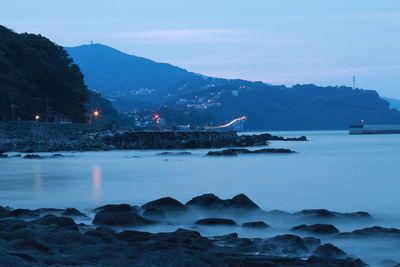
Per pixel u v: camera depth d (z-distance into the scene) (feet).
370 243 61.05
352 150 336.08
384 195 110.01
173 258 41.63
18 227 57.00
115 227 67.97
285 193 114.11
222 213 76.69
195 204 80.28
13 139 321.11
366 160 231.71
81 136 364.17
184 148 329.93
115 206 76.13
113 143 323.16
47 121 414.62
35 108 410.11
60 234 53.31
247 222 71.41
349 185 129.90
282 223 73.15
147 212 73.26
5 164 200.23
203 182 137.69
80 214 76.18
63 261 43.86
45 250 48.16
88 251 48.32
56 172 166.30
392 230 65.10
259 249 54.60
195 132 375.04
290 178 148.97
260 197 107.65
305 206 95.04
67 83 457.27
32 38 483.51
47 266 40.83
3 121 335.06
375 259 55.11
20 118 391.24
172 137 355.15
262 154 270.26
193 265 40.52
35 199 103.35
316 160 229.25
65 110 461.78
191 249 49.24
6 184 130.82
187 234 57.31
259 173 165.07
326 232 65.05
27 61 432.66
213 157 245.65
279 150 280.10
